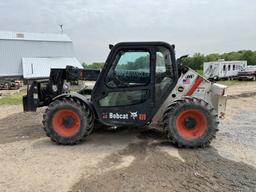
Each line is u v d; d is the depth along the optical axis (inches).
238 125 293.0
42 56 1327.5
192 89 225.9
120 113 217.2
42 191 142.5
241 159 187.6
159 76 215.9
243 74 1262.3
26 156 194.1
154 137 239.9
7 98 606.2
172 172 165.2
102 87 216.5
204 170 168.1
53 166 175.0
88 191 142.1
